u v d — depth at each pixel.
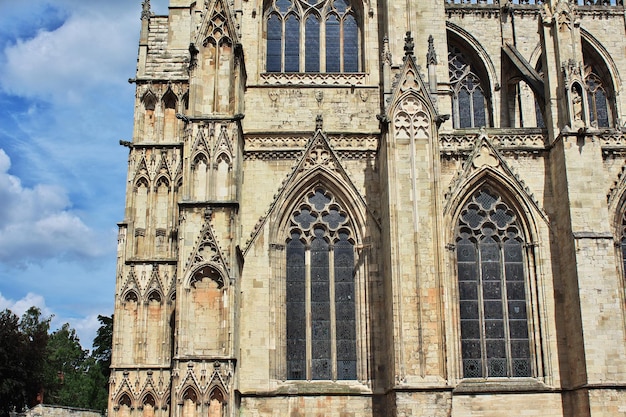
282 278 58.16
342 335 57.59
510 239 59.62
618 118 78.25
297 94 63.12
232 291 52.62
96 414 127.56
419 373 51.38
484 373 56.91
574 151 57.84
